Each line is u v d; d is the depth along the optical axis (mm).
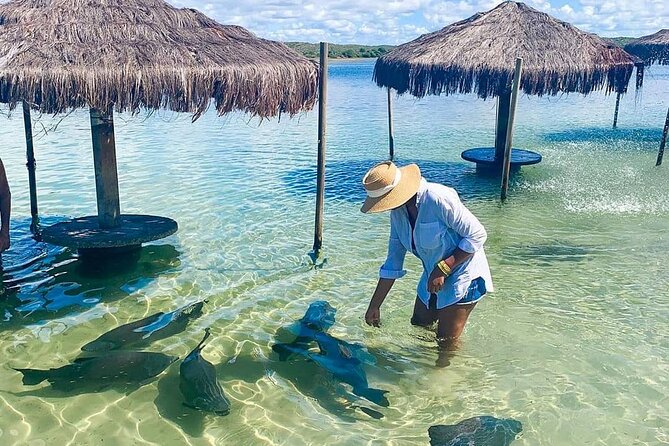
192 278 6855
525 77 11391
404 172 4531
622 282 6836
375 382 4809
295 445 4055
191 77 6004
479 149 13664
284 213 9484
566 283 6820
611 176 12273
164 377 4793
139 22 6539
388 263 4980
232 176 12055
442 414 4406
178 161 13516
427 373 4934
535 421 4312
